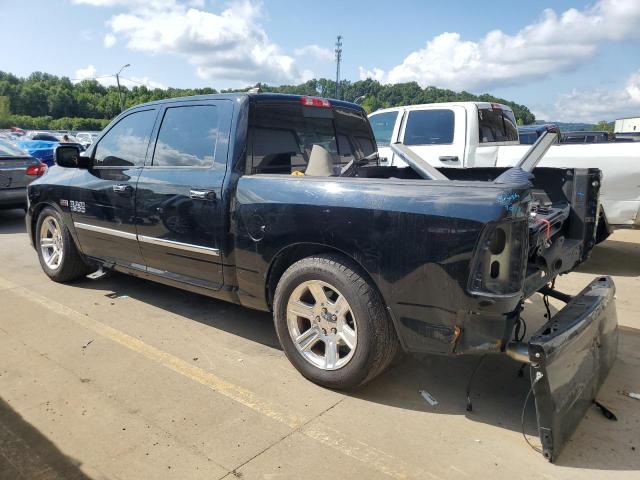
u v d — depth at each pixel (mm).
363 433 2902
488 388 3420
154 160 4320
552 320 2914
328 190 3189
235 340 4160
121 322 4508
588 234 4094
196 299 5133
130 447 2768
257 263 3553
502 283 2717
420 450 2752
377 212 2951
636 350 3998
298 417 3057
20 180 9188
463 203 2711
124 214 4477
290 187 3352
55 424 2967
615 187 6180
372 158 4738
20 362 3723
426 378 3549
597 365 3141
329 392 3346
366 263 3008
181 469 2598
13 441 2814
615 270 6406
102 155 4867
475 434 2898
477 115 7422
